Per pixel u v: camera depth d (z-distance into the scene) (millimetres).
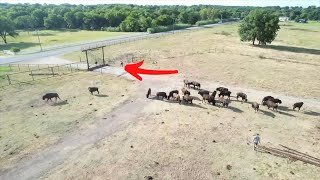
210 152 20844
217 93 34000
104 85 36938
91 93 33500
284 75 41156
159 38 81125
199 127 24797
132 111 28328
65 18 129875
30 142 22203
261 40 66312
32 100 31531
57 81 38844
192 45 67438
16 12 138250
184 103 30531
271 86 36281
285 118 26734
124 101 31125
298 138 22953
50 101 31266
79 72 43531
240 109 28906
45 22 125875
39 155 20422
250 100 31500
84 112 28109
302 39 81500
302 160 19812
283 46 67688
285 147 21422
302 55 55781
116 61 51125
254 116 27172
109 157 20172
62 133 23703
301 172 18562
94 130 24281
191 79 39625
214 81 38656
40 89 35344
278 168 19000
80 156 20297
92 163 19453
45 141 22375
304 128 24719
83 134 23562
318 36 89062
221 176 18109
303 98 31953
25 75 41719
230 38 80875
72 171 18578
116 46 66562
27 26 128375
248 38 67500
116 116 27141
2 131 24016
